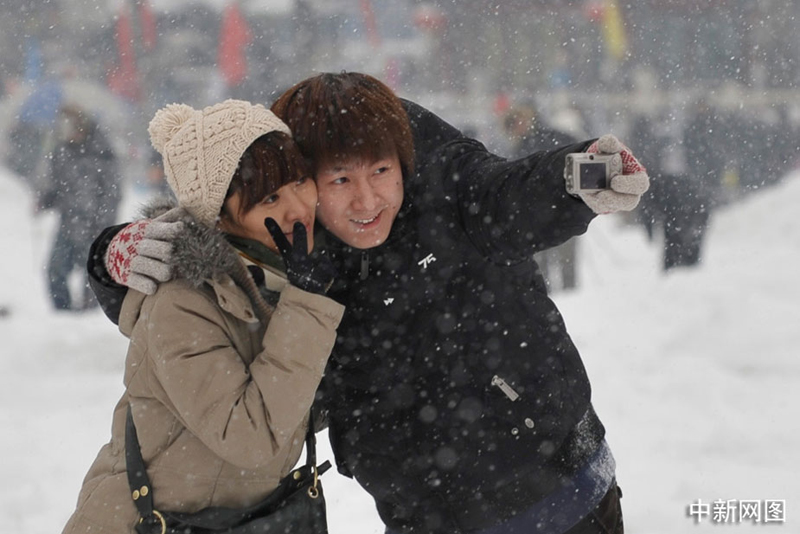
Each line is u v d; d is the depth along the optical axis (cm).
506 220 790
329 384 859
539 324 848
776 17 4925
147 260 772
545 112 3591
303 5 5272
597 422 876
